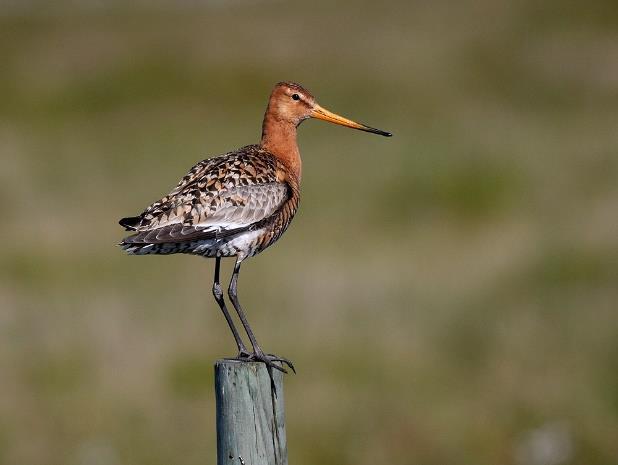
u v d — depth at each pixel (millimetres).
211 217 9039
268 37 41750
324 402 13258
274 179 9641
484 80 36188
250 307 16375
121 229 20609
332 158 24844
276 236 9625
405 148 23906
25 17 50125
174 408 13547
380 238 19469
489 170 21422
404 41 40875
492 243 18812
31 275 18281
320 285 17328
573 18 42406
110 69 37375
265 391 6891
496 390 13531
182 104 34531
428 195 20906
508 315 15516
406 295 16516
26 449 12703
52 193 23141
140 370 14484
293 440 12547
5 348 15227
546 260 17094
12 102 34906
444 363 14227
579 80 35531
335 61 38312
